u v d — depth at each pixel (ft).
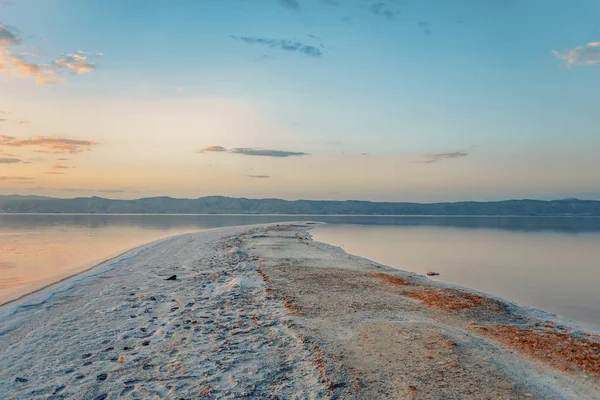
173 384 21.17
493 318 36.68
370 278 55.31
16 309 35.83
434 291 47.42
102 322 32.01
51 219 345.72
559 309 44.60
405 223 328.90
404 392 20.88
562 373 23.93
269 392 20.57
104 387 20.67
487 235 175.32
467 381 22.29
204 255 75.56
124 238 128.16
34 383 21.02
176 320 32.65
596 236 172.55
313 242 111.96
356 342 28.22
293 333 29.81
